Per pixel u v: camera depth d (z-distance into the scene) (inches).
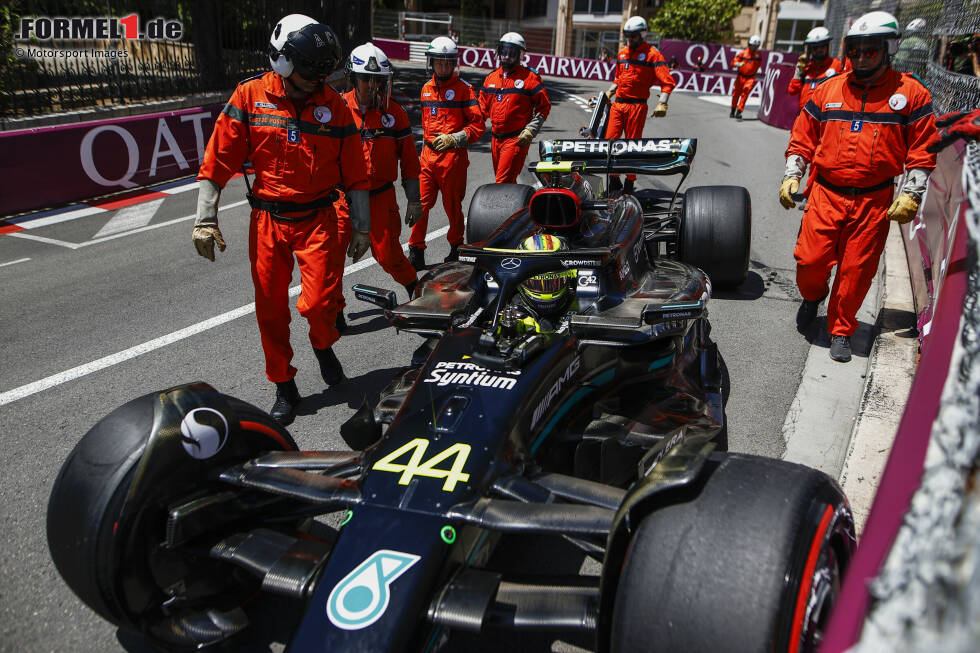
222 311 228.1
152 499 90.4
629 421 123.8
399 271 218.2
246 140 147.2
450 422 96.6
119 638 103.0
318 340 165.9
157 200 382.3
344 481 92.4
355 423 114.8
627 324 117.2
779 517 72.6
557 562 117.6
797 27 1268.5
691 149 222.8
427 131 261.0
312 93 146.0
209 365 190.4
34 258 285.1
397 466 91.0
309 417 164.9
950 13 274.5
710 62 1115.3
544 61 1269.7
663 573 71.9
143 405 95.4
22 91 430.0
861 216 177.8
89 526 87.0
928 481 44.0
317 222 153.3
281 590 83.4
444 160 257.1
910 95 166.7
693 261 228.1
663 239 232.4
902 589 38.3
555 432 114.8
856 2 542.0
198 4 527.2
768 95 716.7
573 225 141.7
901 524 42.8
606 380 132.1
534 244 128.3
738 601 68.1
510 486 90.7
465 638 101.7
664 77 393.7
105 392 175.2
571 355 116.6
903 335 189.6
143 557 91.3
